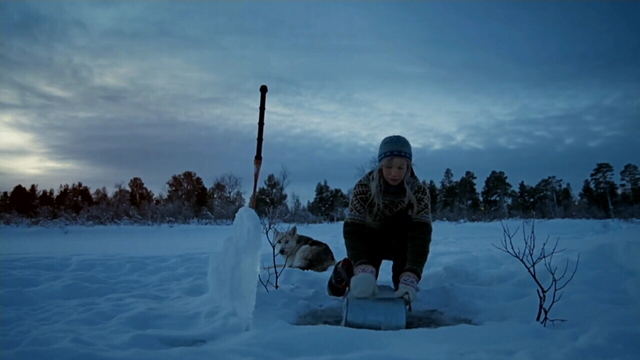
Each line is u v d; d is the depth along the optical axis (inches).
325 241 356.5
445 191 1549.0
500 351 79.0
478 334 88.0
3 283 151.6
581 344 78.8
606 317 98.3
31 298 128.3
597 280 133.8
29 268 188.2
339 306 123.6
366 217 129.5
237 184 1298.0
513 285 138.3
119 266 201.5
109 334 91.6
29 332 92.8
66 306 120.2
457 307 120.0
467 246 294.0
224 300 111.4
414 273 112.6
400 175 121.0
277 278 149.3
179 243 377.7
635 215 1098.1
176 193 1397.6
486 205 1534.2
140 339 87.0
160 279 168.4
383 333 88.6
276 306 119.4
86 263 202.1
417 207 124.2
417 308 122.0
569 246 241.0
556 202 1422.2
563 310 107.5
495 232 459.8
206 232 558.6
